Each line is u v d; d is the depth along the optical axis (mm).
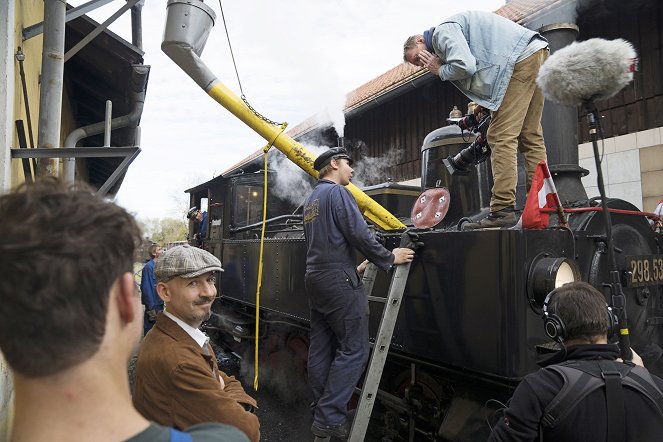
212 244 7023
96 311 627
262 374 5441
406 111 8805
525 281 2178
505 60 2643
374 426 3500
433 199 3150
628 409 1378
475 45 2688
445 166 3445
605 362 1450
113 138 7312
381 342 2490
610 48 1729
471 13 2750
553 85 1819
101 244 634
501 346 2170
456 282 2430
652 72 5625
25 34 3400
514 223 2645
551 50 3303
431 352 2580
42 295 588
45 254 591
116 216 674
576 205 2717
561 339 1554
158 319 1792
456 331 2418
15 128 3182
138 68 4746
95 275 623
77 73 5977
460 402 2615
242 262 5723
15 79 3166
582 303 1516
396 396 3264
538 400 1426
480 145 3080
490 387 2516
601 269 2498
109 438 631
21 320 591
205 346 1828
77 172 8031
